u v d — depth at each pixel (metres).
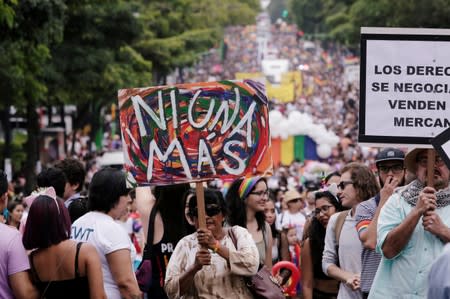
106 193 8.33
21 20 24.80
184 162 8.38
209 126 8.39
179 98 8.39
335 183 11.21
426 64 7.91
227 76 135.00
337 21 106.19
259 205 10.43
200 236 8.19
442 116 7.91
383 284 7.76
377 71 7.93
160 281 9.48
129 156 8.41
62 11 25.97
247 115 8.38
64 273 7.72
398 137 7.92
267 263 10.61
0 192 8.25
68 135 65.56
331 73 132.50
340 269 9.78
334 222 9.99
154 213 9.54
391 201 7.80
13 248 7.86
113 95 47.16
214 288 8.48
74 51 40.59
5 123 42.41
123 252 8.20
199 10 91.69
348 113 92.44
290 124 55.34
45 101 40.84
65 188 10.20
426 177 7.77
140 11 66.12
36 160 39.66
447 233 7.37
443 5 55.53
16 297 7.85
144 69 51.25
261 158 8.37
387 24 64.50
